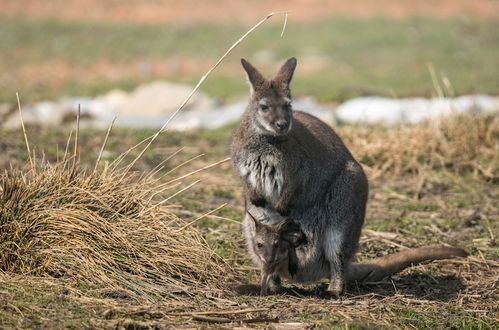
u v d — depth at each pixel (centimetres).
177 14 9419
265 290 1755
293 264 1827
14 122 3997
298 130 1870
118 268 1688
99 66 7000
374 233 2294
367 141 3150
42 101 4969
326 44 7656
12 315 1420
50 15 9188
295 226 1827
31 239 1694
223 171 2997
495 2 10000
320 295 1805
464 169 3016
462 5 9869
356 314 1623
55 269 1652
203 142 3512
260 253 1758
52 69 6806
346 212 1847
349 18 9162
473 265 2055
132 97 4822
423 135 3127
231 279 1827
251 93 1909
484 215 2523
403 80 5653
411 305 1734
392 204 2639
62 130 3556
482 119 3241
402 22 8788
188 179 2836
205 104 4803
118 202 1842
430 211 2578
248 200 1922
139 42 7944
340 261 1836
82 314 1461
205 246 1906
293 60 1988
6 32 8169
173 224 2019
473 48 7475
